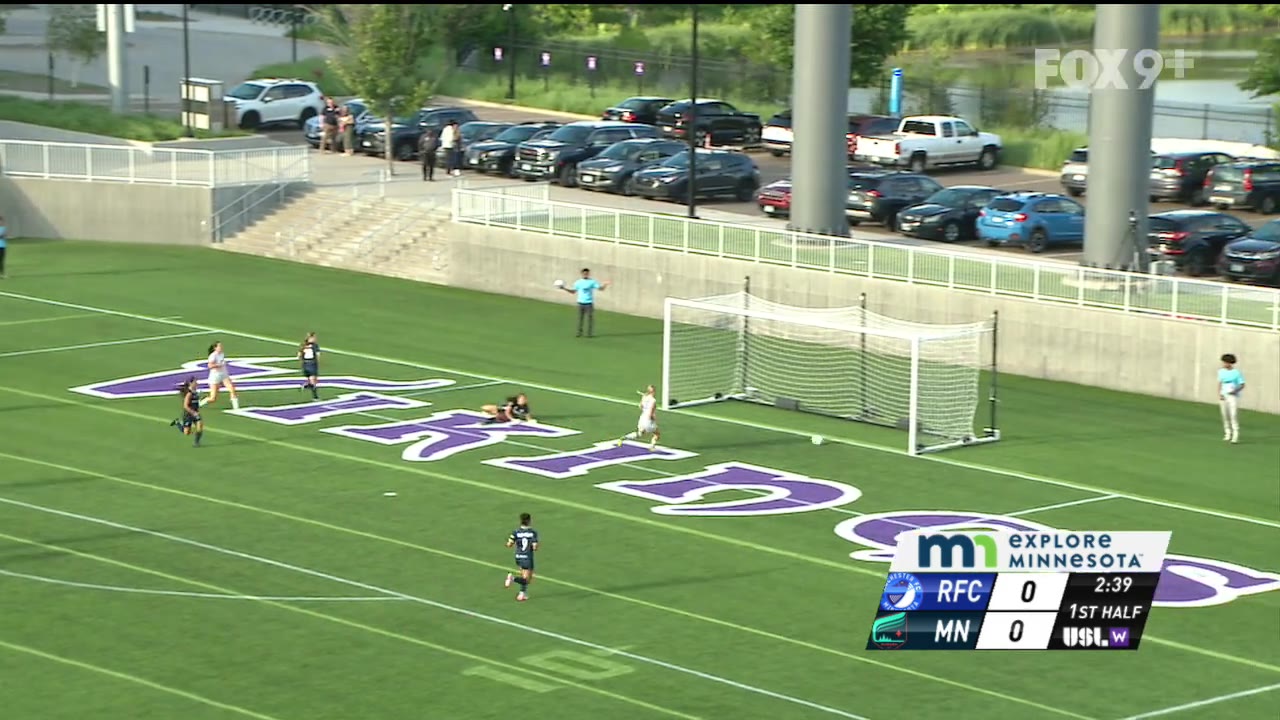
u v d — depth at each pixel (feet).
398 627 398.42
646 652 385.70
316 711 350.64
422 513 483.10
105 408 586.04
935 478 527.81
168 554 446.19
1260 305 613.11
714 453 551.18
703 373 652.89
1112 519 488.85
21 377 624.18
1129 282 638.94
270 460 531.50
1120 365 642.63
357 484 508.94
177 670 371.35
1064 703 361.51
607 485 512.63
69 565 436.76
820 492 510.58
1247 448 568.00
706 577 435.94
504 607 412.36
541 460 537.24
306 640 389.60
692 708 355.15
